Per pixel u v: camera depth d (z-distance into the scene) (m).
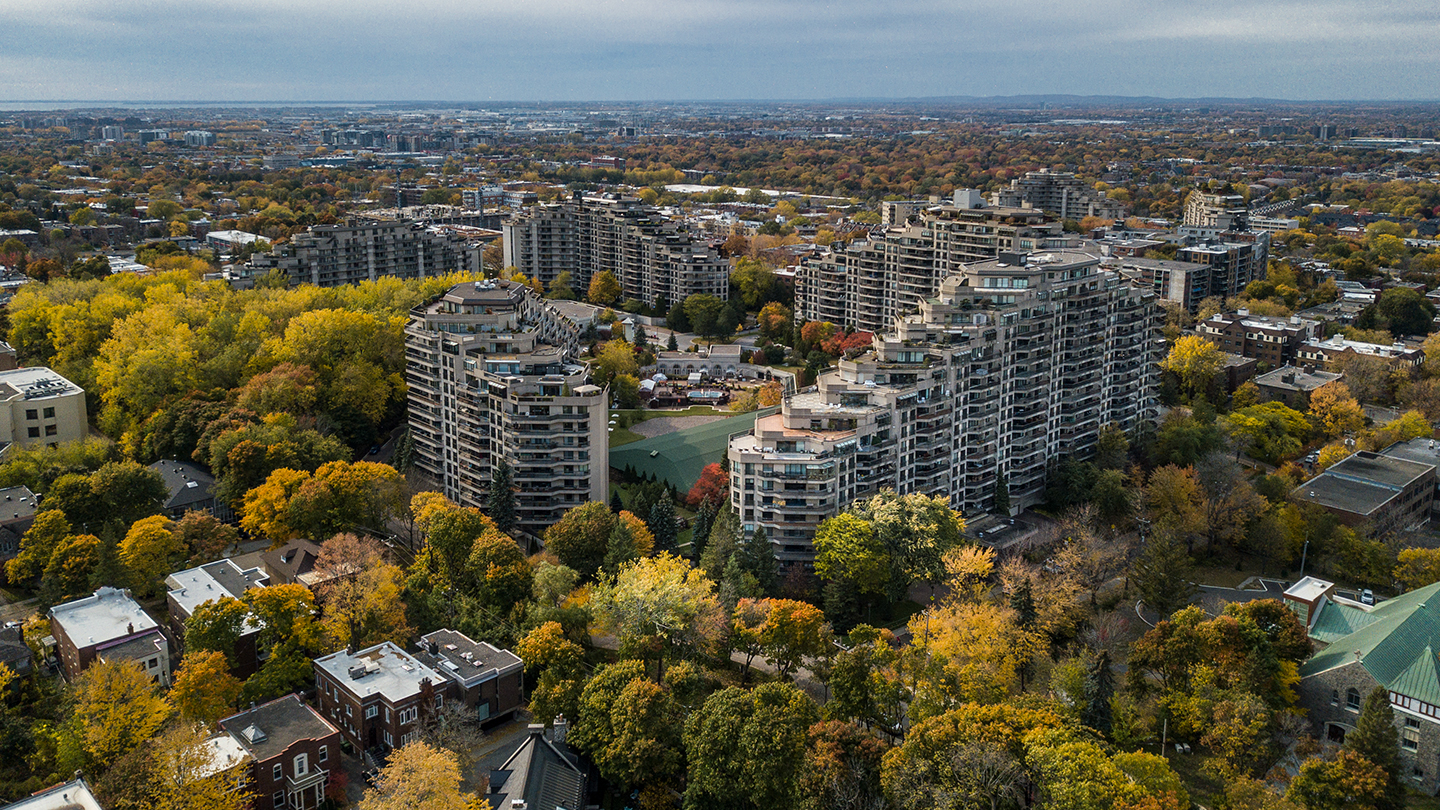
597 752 196.38
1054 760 173.12
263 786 183.75
